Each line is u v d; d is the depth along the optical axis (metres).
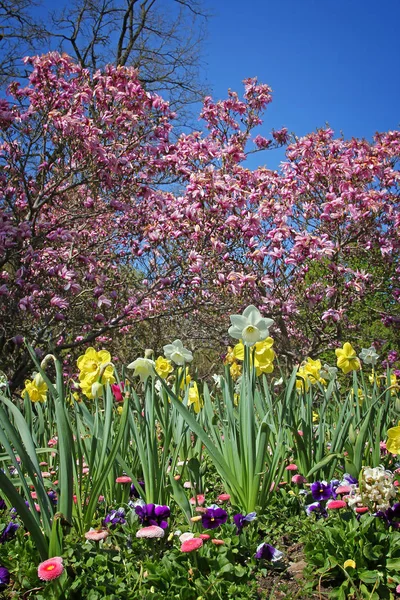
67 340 8.66
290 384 3.28
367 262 8.59
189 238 7.64
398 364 8.61
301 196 8.48
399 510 2.38
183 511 2.45
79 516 2.34
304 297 8.08
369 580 2.06
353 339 8.85
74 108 7.03
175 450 2.86
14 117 7.01
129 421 2.84
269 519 2.65
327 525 2.47
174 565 2.11
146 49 18.31
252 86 9.36
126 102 7.32
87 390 3.07
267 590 2.13
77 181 7.94
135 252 8.27
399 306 8.65
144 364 2.73
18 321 7.25
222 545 2.22
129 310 7.93
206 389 3.16
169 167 7.98
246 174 7.89
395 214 7.93
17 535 2.35
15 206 8.00
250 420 2.63
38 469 2.13
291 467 3.03
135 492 2.94
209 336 9.14
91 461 2.49
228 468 2.66
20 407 4.51
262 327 2.72
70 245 8.19
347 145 8.37
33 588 1.96
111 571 2.10
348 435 3.34
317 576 2.17
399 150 8.35
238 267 7.94
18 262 7.32
